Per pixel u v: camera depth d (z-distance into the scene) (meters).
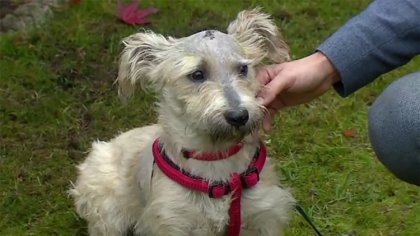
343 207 1.47
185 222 1.19
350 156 1.60
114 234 1.36
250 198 1.18
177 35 1.89
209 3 2.10
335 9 2.11
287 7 2.10
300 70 1.11
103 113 1.73
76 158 1.62
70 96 1.77
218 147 1.15
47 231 1.45
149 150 1.26
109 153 1.37
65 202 1.51
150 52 1.19
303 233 1.40
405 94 1.00
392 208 1.46
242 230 1.22
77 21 1.99
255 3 2.12
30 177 1.57
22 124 1.70
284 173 1.55
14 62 1.86
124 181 1.32
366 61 1.08
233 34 1.16
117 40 1.92
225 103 1.07
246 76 1.11
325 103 1.76
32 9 2.01
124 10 2.00
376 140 1.03
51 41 1.92
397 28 1.06
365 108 1.75
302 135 1.66
